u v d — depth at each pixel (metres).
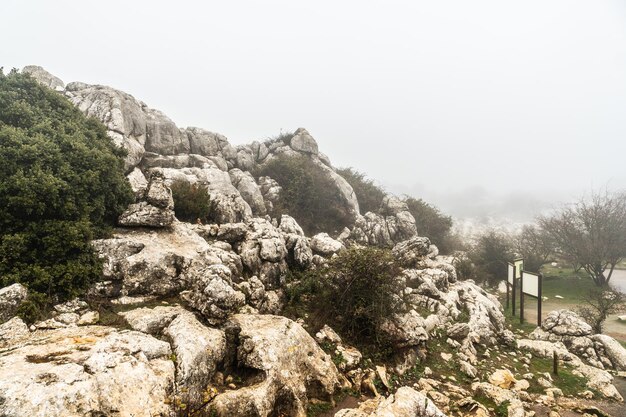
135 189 18.05
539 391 13.23
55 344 8.33
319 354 11.44
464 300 21.36
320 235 22.97
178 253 13.84
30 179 11.84
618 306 27.19
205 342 9.49
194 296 11.34
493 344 17.67
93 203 13.81
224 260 15.04
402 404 8.94
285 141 42.06
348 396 10.74
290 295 15.55
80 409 6.44
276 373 9.48
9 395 6.10
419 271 22.67
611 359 17.16
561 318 19.56
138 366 7.90
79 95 24.22
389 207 38.31
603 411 12.19
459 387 12.59
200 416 8.18
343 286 14.55
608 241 35.53
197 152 29.84
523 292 22.31
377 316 13.64
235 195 23.84
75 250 12.14
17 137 12.91
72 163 13.98
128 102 25.86
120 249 12.96
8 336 8.67
